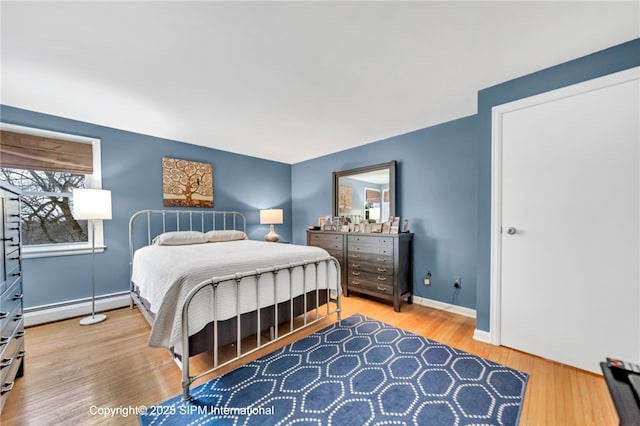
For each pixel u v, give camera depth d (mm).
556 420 1297
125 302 2963
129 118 2695
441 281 2924
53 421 1283
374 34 1491
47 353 1933
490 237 2082
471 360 1831
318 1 1249
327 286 2441
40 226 2625
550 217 1825
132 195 3092
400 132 3207
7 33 1428
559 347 1796
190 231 3244
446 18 1366
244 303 1804
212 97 2254
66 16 1312
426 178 3041
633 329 1560
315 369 1718
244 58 1709
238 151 4059
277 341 2100
